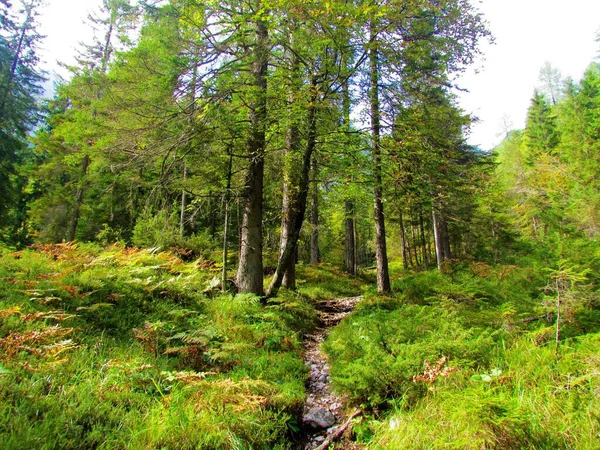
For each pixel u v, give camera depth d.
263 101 8.79
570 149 16.83
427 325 5.68
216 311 7.33
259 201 9.77
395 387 4.00
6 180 19.70
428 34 8.18
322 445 3.56
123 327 5.41
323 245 32.62
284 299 8.76
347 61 8.44
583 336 4.00
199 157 9.20
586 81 21.45
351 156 9.33
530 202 16.62
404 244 25.95
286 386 4.54
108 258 8.70
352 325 7.36
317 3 6.53
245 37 8.24
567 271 4.33
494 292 7.08
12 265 6.95
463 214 18.59
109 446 2.69
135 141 8.77
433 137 9.84
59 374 3.55
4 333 4.12
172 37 7.90
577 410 2.77
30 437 2.45
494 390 3.39
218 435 3.06
